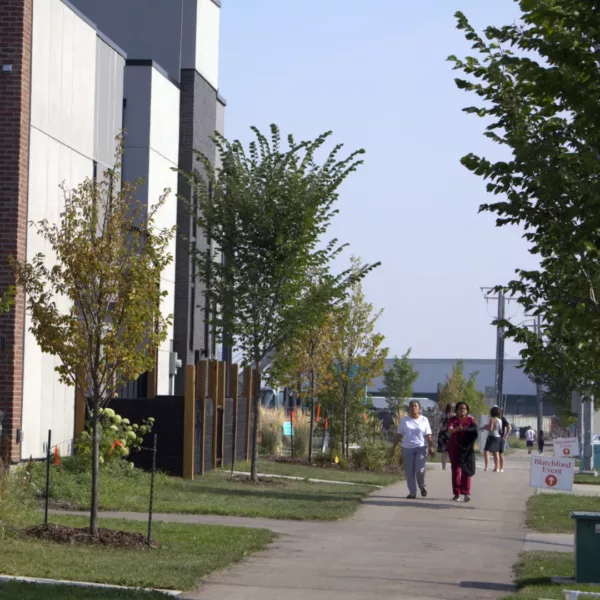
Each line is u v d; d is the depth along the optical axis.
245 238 30.73
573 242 12.41
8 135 27.25
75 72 31.59
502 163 12.42
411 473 29.34
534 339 16.00
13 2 27.55
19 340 27.02
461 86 14.49
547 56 11.58
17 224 27.06
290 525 22.25
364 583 16.00
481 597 15.29
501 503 28.73
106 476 25.84
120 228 18.33
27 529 17.97
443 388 87.38
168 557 16.91
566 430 110.69
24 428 27.45
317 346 41.66
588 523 16.17
